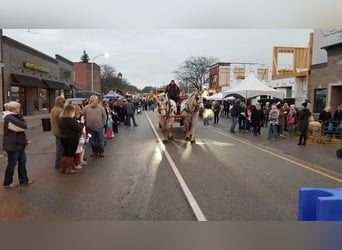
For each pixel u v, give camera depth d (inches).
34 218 183.5
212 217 184.4
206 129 767.7
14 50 1009.5
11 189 243.9
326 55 793.6
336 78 741.3
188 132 562.6
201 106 523.8
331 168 331.9
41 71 1261.1
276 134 590.2
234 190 241.4
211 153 414.9
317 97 826.2
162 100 518.9
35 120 996.6
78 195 228.1
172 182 264.2
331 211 103.1
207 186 252.4
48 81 1328.7
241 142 535.8
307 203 117.6
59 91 1545.3
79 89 2085.4
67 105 294.2
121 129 756.6
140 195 227.8
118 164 340.2
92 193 232.8
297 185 258.7
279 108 719.7
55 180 271.9
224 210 196.5
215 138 586.9
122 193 232.8
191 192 235.0
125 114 881.5
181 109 534.0
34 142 531.8
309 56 857.5
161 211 194.4
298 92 1059.3
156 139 564.7
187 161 357.1
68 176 286.0
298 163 355.9
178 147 467.8
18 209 198.8
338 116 580.4
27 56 1123.9
